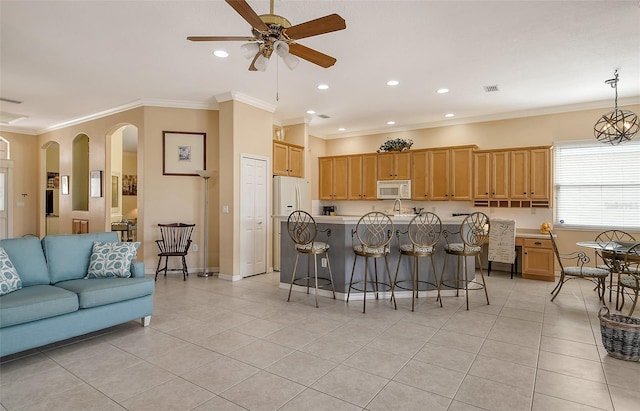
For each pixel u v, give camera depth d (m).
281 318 3.64
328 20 2.28
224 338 3.11
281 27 2.41
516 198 5.88
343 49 3.72
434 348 2.90
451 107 5.94
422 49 3.72
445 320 3.59
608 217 5.55
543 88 4.95
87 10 3.02
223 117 5.44
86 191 7.44
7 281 2.80
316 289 4.06
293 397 2.17
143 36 3.50
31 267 3.11
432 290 4.53
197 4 2.93
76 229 7.10
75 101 5.75
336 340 3.06
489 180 6.09
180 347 2.92
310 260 4.63
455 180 6.37
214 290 4.75
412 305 3.92
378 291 4.40
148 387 2.29
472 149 6.23
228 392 2.23
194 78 4.67
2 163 6.53
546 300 4.34
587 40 3.51
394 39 3.49
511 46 3.64
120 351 2.84
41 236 7.93
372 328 3.36
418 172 6.71
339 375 2.45
